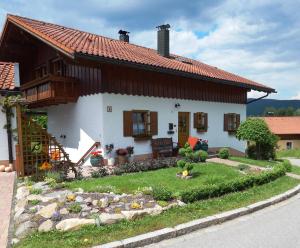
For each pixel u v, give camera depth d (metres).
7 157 10.70
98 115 12.52
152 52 18.31
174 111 15.46
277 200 8.38
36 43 16.28
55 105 15.83
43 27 14.15
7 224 5.95
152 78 14.38
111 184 8.84
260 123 17.27
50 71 15.63
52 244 5.04
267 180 10.26
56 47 11.34
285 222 6.62
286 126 45.72
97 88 12.55
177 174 10.30
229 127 19.30
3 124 10.64
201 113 17.00
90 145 13.05
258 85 19.97
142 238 5.40
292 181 10.85
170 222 6.14
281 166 12.33
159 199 7.17
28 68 17.95
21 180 9.19
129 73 13.37
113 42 16.69
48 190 7.76
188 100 16.27
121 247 5.16
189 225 6.05
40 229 5.51
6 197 7.58
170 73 13.84
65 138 14.95
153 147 14.14
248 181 9.30
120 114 12.96
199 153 13.84
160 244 5.45
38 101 14.05
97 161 12.16
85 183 8.88
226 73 20.73
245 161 15.24
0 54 17.00
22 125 9.80
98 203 6.53
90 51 11.22
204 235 5.87
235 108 19.62
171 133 15.24
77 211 6.14
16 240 5.21
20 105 9.76
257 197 8.31
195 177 10.20
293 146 44.88
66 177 9.48
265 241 5.52
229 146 19.06
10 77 11.61
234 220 6.80
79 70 13.63
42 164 9.84
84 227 5.67
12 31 15.33
